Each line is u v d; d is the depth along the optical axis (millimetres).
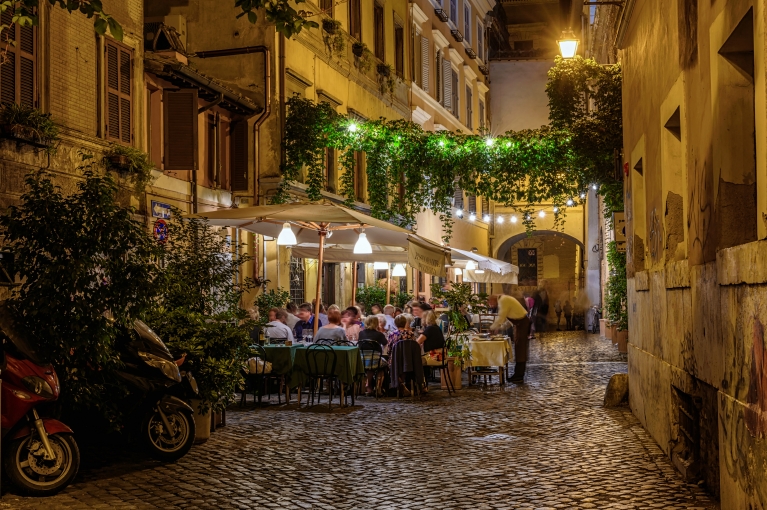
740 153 7113
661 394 10688
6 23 12359
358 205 26531
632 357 14000
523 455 10398
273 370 15086
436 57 37844
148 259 9836
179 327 11055
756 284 5988
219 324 11297
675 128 10359
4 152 12016
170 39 18797
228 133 21062
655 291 11242
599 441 11297
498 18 51625
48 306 8781
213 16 21797
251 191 21250
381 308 27344
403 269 26625
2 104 12148
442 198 24297
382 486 8797
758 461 5992
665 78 10242
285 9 9625
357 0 28094
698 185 8273
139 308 9320
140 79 16125
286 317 18312
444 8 38969
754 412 6094
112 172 14672
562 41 18641
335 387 16969
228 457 10320
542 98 47875
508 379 19359
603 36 29109
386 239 17781
